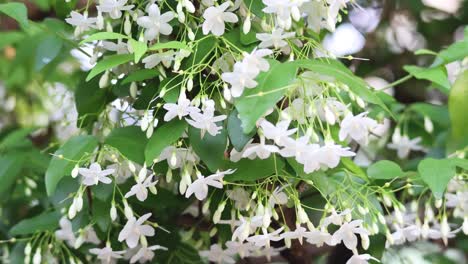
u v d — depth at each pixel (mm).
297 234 497
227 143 495
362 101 496
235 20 489
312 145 468
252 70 464
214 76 508
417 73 555
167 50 508
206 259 591
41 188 646
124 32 531
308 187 535
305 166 474
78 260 575
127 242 516
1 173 600
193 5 508
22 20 520
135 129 510
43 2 708
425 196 598
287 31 510
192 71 482
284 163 501
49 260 578
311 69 471
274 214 500
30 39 678
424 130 673
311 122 480
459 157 535
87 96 555
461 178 540
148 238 566
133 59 499
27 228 557
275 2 477
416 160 647
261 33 504
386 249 603
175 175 529
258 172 492
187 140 507
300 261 582
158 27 495
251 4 502
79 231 542
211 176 485
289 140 465
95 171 486
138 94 547
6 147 615
